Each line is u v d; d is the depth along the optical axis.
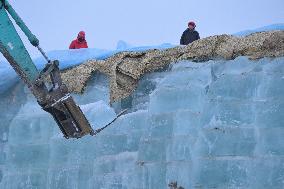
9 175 28.64
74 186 26.92
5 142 29.59
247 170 23.19
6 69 30.56
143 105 27.28
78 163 27.17
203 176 23.62
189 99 25.39
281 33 24.98
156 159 25.09
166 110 25.72
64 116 20.14
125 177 25.72
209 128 24.23
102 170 26.44
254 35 25.62
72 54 30.25
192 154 24.27
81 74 28.92
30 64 20.72
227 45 25.97
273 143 23.28
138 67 27.61
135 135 26.28
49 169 27.67
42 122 28.72
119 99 27.62
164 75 27.12
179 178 24.20
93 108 28.06
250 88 24.55
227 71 25.55
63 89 20.14
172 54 27.16
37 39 20.44
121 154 26.36
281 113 23.61
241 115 24.16
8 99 30.25
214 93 24.91
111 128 26.98
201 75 25.66
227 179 23.33
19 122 29.17
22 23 20.45
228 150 23.66
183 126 24.92
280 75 24.23
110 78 28.11
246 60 25.23
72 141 27.53
